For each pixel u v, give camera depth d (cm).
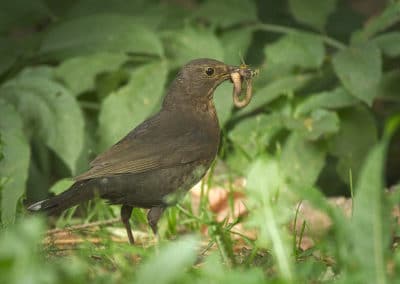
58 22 1406
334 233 797
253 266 832
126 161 969
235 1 1369
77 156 1214
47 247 899
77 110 1230
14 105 1240
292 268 726
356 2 1753
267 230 761
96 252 823
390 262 743
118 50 1312
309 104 1250
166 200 995
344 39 1502
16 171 1129
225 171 1240
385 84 1282
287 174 1218
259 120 1248
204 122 1053
